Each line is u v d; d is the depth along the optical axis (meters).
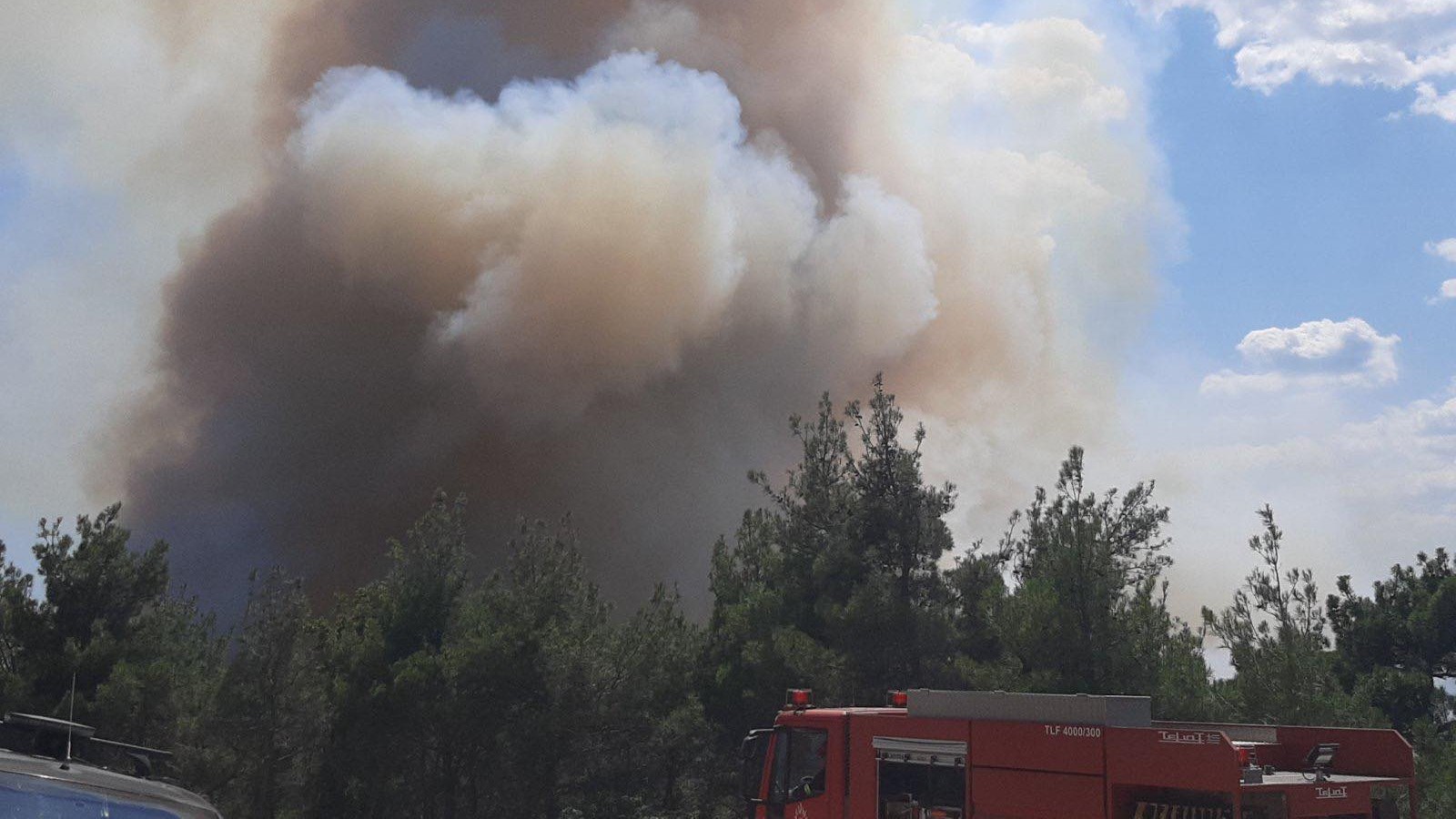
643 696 23.47
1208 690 19.02
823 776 12.44
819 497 25.59
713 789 24.83
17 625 20.33
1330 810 10.01
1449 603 29.97
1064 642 19.39
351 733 22.03
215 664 24.97
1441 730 25.34
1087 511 20.38
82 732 3.16
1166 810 9.72
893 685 22.19
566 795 23.02
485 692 22.12
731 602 27.52
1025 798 10.59
